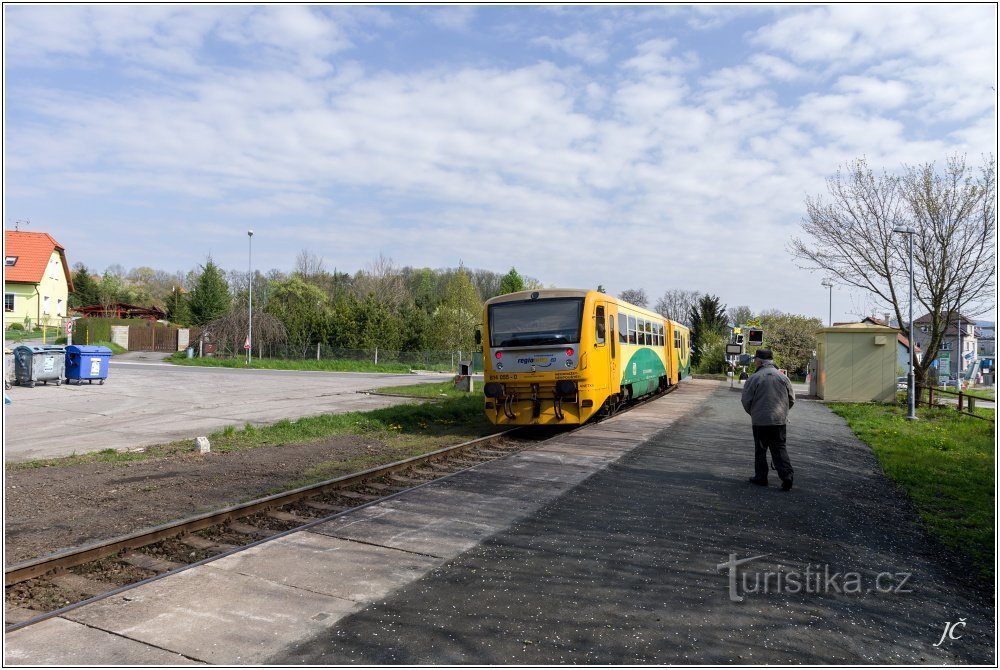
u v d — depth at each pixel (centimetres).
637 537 648
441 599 495
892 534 677
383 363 5072
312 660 404
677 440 1268
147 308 6719
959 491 859
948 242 2298
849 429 1504
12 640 423
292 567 559
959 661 418
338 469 1002
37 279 5075
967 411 1820
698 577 545
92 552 574
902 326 2483
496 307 1466
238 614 467
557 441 1255
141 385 2623
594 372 1426
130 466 982
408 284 9900
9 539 627
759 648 428
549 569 559
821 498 818
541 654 415
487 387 1437
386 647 421
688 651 422
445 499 794
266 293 6956
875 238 2486
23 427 1478
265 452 1131
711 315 5947
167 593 501
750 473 963
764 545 630
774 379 873
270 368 4462
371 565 566
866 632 455
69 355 2548
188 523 659
